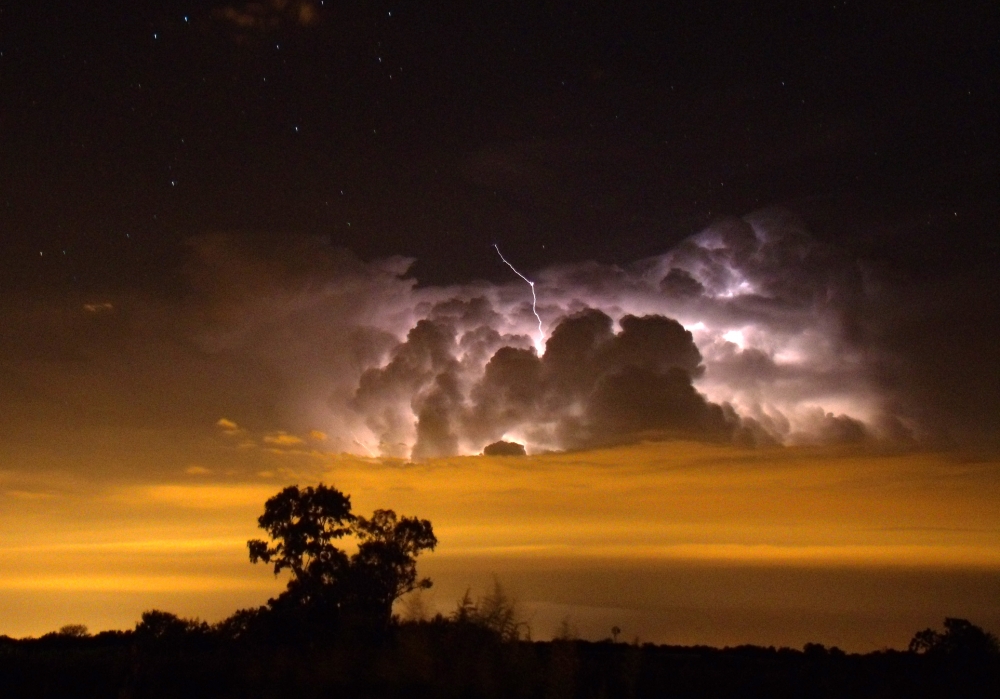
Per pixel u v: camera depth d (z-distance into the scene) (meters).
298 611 20.38
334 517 24.17
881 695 10.74
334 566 22.88
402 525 24.27
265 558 24.19
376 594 22.72
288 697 10.63
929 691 11.12
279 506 24.14
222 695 11.28
